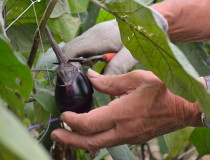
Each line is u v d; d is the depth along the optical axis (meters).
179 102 0.74
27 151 0.20
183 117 0.77
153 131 0.78
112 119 0.72
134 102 0.73
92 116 0.71
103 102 0.92
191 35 0.97
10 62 0.35
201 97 0.53
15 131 0.21
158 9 0.90
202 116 0.76
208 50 1.85
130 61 0.83
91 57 0.77
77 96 0.70
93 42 0.82
